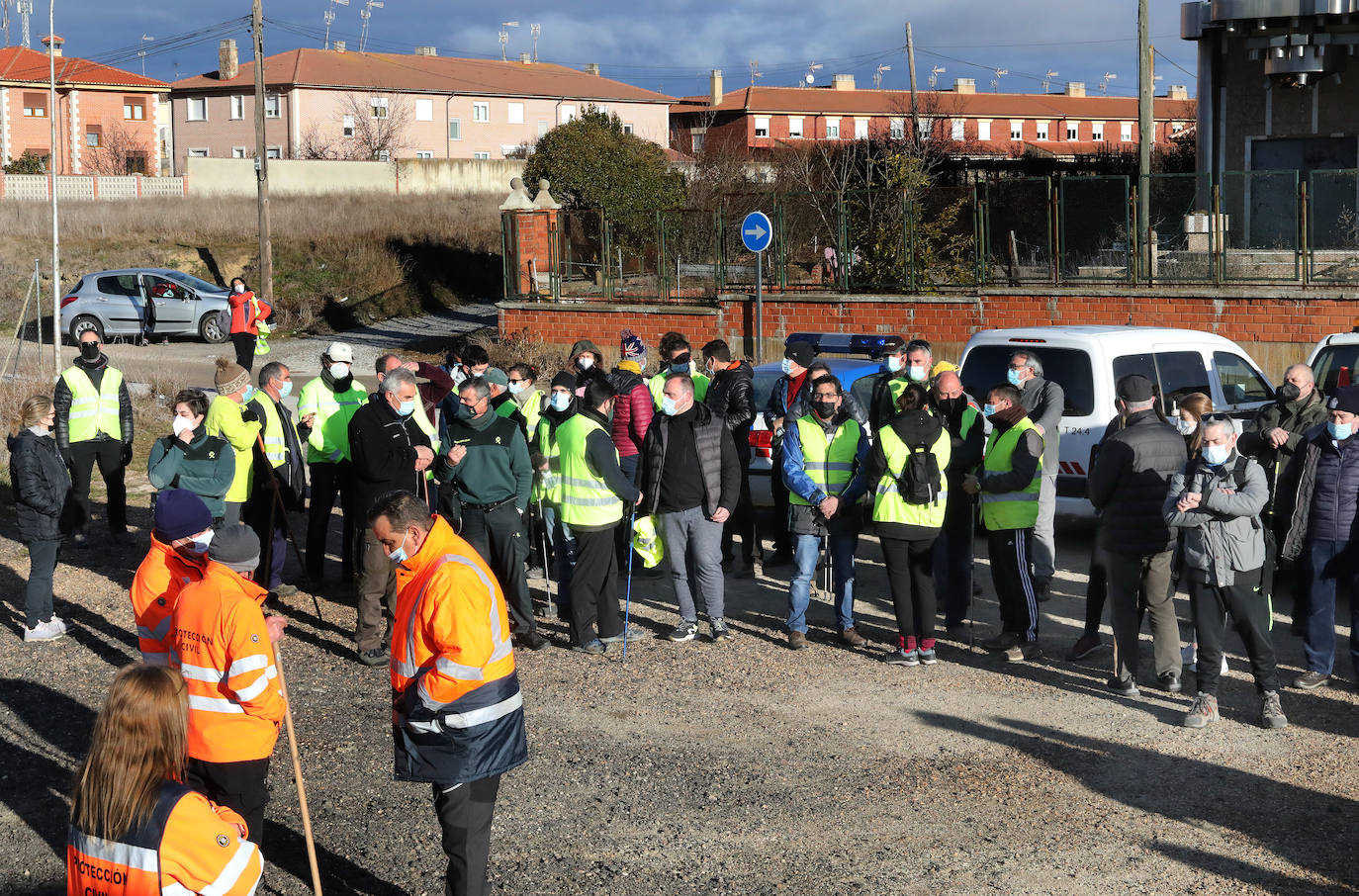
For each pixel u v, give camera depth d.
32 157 53.94
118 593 9.65
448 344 26.28
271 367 9.66
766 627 8.78
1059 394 8.84
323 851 5.48
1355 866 5.15
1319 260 17.55
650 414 9.52
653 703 7.27
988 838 5.47
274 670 4.72
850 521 8.23
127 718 3.27
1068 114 79.38
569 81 73.88
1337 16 21.45
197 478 8.40
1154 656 7.59
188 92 66.62
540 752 6.56
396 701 4.62
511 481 8.17
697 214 21.86
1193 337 11.10
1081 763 6.29
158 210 36.78
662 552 8.52
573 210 22.70
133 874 3.24
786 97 77.81
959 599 8.48
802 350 9.91
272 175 45.41
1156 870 5.14
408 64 69.44
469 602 4.44
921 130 48.97
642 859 5.33
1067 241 19.02
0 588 9.76
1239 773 6.12
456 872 4.63
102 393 11.03
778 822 5.67
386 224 35.84
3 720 7.02
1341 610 9.16
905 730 6.79
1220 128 23.47
